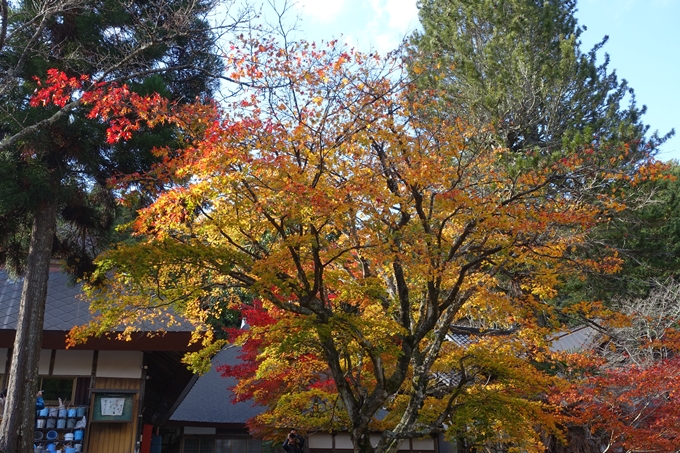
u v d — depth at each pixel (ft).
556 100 63.57
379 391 34.63
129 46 43.27
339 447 58.49
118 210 44.60
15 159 39.47
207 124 30.27
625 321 39.73
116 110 32.86
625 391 43.06
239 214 31.19
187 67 41.55
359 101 31.35
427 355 38.27
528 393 40.42
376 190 30.27
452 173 34.63
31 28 40.91
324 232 36.47
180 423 59.26
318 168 30.73
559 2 73.87
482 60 66.69
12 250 44.70
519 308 40.14
